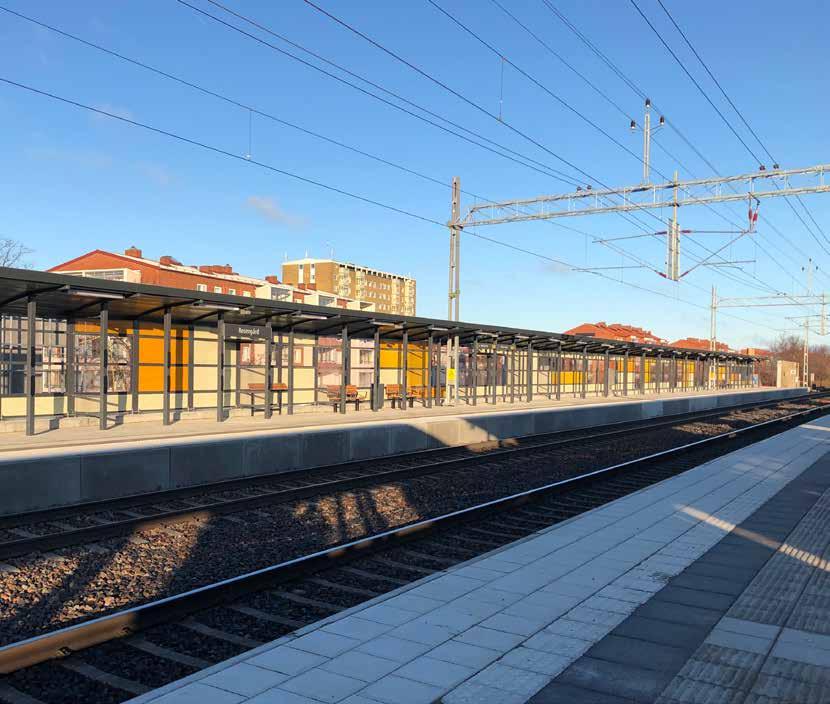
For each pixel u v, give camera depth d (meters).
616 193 23.95
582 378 39.62
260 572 6.36
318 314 19.97
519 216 25.50
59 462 10.11
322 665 4.40
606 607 5.52
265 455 13.43
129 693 4.41
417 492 12.01
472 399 29.73
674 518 8.95
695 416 34.12
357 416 21.36
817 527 8.40
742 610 5.45
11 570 7.10
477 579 6.31
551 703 3.88
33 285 14.07
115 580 6.92
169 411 18.62
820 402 53.81
